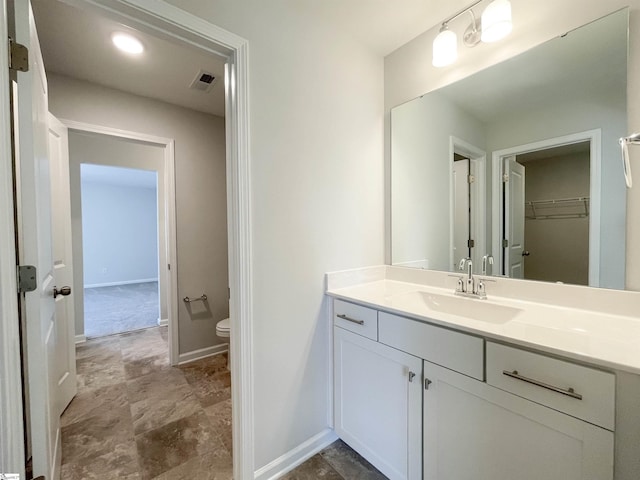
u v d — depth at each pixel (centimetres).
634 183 104
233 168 125
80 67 193
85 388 215
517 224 136
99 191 682
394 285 173
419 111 171
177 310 259
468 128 151
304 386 149
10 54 86
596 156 113
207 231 277
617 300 108
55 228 178
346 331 148
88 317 408
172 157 254
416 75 172
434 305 150
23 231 90
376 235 186
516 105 134
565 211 121
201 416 182
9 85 85
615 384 72
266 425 134
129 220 723
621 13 106
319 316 156
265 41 131
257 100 128
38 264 93
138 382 224
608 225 110
